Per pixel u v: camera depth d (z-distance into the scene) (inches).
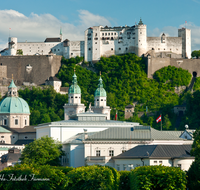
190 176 7455.7
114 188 7234.3
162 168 7066.9
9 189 6663.4
